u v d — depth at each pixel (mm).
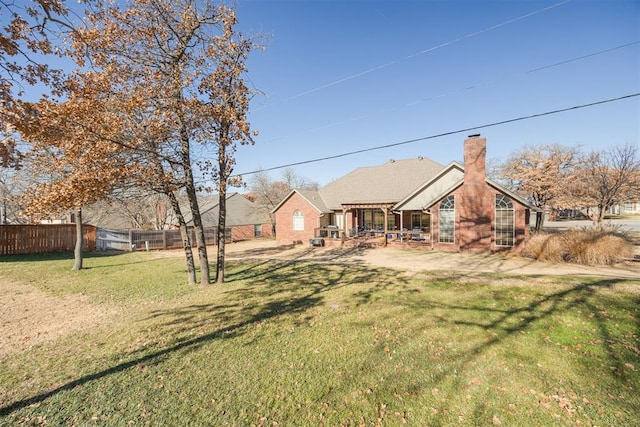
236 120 9367
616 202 20375
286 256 17500
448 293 8523
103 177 7273
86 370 4398
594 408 3572
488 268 12211
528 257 14570
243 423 3342
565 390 3930
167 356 4859
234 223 34781
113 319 6621
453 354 4926
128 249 22328
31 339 5531
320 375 4309
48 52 4062
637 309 6781
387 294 8547
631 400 3719
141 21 8211
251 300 8086
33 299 8227
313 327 6113
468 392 3906
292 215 25766
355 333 5797
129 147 7379
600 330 5777
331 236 25984
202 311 7160
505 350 5043
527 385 4047
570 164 28188
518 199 15703
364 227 27219
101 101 7523
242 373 4355
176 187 9250
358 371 4414
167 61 8961
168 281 10539
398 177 25906
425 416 3459
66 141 6742
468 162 17125
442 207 18234
